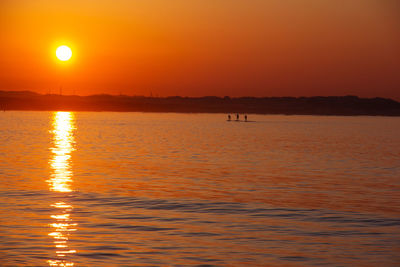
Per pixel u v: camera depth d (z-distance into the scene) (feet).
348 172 180.24
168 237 85.20
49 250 76.48
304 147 310.65
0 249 76.48
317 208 110.83
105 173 168.35
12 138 373.61
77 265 69.87
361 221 98.27
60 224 92.68
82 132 481.46
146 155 241.35
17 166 186.80
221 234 87.66
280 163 210.38
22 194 123.65
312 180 157.28
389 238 85.66
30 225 91.40
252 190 135.64
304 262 72.38
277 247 79.87
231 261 72.64
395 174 175.22
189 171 177.47
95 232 87.61
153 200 118.32
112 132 488.44
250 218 100.42
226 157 235.20
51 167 184.14
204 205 113.19
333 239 84.89
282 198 123.44
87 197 120.78
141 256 74.49
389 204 116.26
